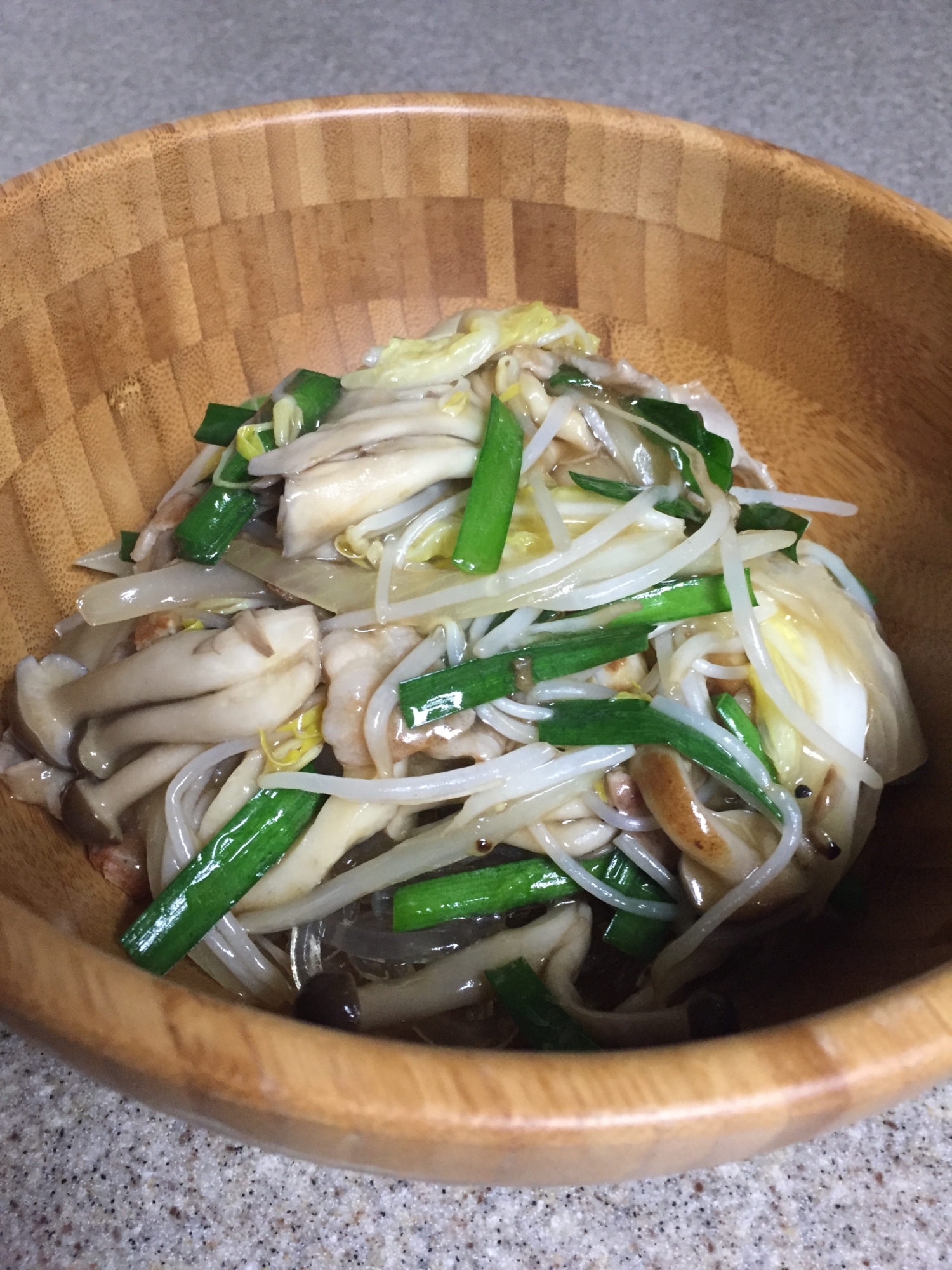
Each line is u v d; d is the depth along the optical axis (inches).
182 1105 4.9
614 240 10.8
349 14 15.3
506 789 8.3
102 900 8.5
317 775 8.2
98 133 13.9
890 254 9.3
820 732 8.6
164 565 9.2
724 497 8.9
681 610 8.6
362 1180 6.7
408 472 8.4
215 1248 6.5
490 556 8.2
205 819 8.3
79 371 9.6
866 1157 6.9
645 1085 4.7
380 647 8.3
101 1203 6.6
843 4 15.7
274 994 8.3
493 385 9.1
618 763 8.6
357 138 10.2
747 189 9.9
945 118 14.5
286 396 9.1
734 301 10.6
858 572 10.3
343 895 8.3
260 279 10.6
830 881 8.6
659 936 8.7
